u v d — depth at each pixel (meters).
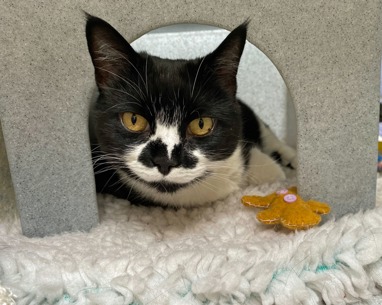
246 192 0.27
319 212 0.22
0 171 0.25
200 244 0.22
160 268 0.19
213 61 0.22
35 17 0.20
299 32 0.21
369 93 0.22
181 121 0.21
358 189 0.23
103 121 0.23
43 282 0.19
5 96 0.21
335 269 0.20
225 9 0.21
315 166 0.23
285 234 0.22
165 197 0.26
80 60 0.21
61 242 0.22
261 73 0.36
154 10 0.21
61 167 0.23
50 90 0.21
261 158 0.30
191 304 0.18
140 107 0.21
